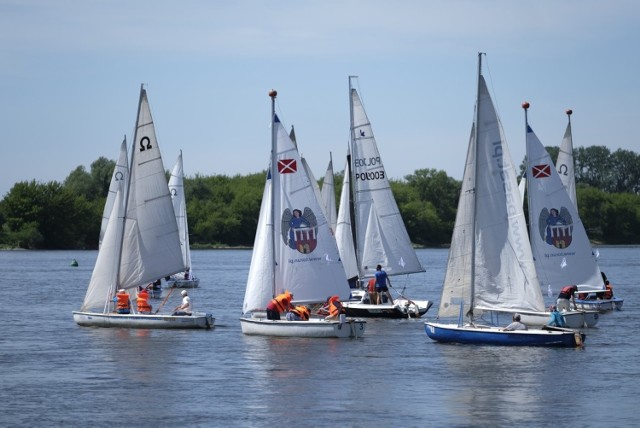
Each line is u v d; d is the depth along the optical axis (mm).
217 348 100688
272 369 88625
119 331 115750
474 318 112375
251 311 109812
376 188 137375
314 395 77625
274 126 108312
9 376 85938
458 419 70125
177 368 89438
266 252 109312
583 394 78188
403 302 133500
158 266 120312
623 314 140750
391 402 75250
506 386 81125
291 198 108500
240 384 82000
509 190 100438
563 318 115500
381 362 91938
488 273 101188
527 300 100438
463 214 103312
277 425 68375
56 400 75875
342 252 143625
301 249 108500
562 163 144750
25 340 108875
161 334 112375
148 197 120062
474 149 103438
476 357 94875
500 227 100562
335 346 101875
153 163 120250
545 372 87188
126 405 74250
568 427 68188
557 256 129125
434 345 102750
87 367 90250
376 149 137625
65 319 134000
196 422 69188
